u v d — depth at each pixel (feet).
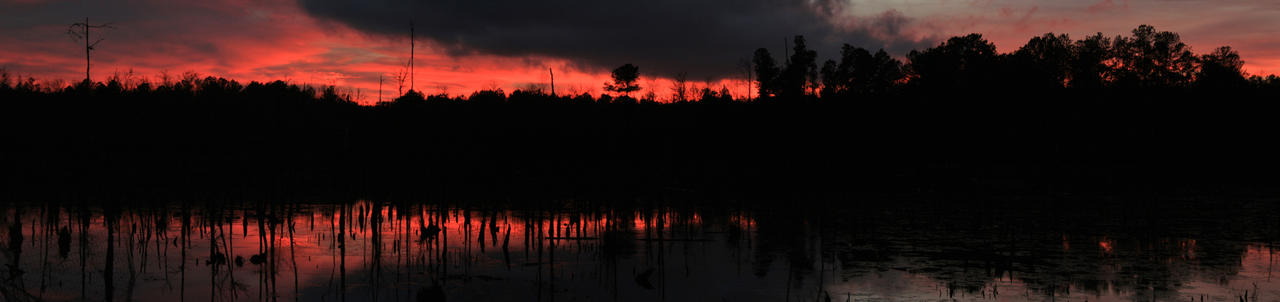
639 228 89.40
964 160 225.97
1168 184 160.35
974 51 249.34
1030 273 60.59
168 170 174.70
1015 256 68.49
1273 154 214.90
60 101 201.98
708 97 257.55
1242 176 183.62
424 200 123.54
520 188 142.82
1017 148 232.53
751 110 245.86
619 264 64.95
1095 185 159.02
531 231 82.17
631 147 245.65
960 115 237.45
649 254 70.18
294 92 238.68
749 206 115.75
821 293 54.19
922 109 241.96
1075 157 226.79
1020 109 232.12
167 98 236.63
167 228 84.89
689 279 58.90
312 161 210.59
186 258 66.13
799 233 84.64
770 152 224.53
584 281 58.03
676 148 240.94
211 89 251.19
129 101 207.51
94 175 151.43
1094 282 57.41
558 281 57.93
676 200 125.59
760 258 67.87
